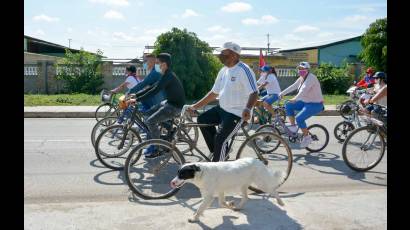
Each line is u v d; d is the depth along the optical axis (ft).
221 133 17.62
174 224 13.85
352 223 14.06
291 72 85.20
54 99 61.41
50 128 38.55
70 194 18.43
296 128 28.43
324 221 14.21
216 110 18.63
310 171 23.00
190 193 18.58
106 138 22.45
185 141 19.35
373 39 85.87
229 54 17.69
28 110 49.29
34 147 28.76
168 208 15.43
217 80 19.08
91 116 49.06
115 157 22.61
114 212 14.78
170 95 20.81
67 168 22.89
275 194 15.70
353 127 31.45
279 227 13.69
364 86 43.93
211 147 18.92
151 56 26.17
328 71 85.87
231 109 17.72
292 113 28.35
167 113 20.57
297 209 15.31
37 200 17.61
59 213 14.56
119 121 24.41
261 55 65.51
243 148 19.53
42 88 77.15
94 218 14.19
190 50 69.41
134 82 36.58
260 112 34.78
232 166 14.85
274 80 35.14
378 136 23.02
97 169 22.66
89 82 77.05
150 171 19.47
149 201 17.07
